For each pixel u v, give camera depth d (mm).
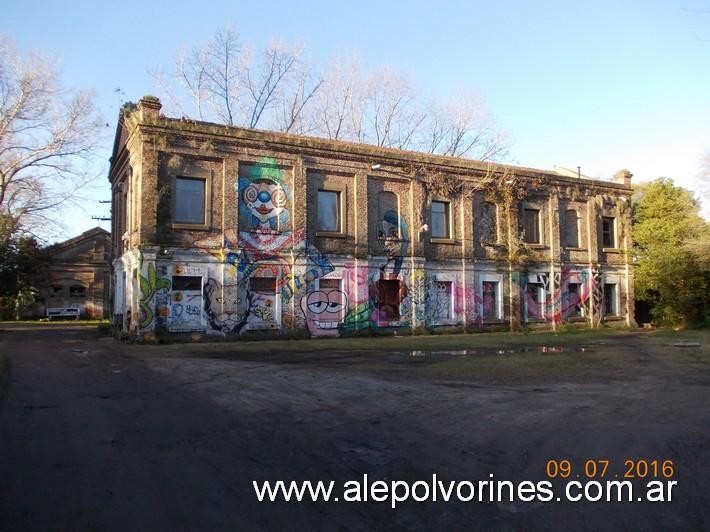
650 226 39000
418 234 27141
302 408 9070
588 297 33219
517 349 19750
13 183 31750
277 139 23672
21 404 9305
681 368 14547
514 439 7219
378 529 4602
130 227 23812
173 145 21781
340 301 25016
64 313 50375
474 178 29219
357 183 25719
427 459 6395
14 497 5094
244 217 23078
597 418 8430
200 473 5801
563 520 4836
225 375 12820
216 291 22188
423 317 27016
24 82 29562
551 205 31969
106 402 9523
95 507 4875
